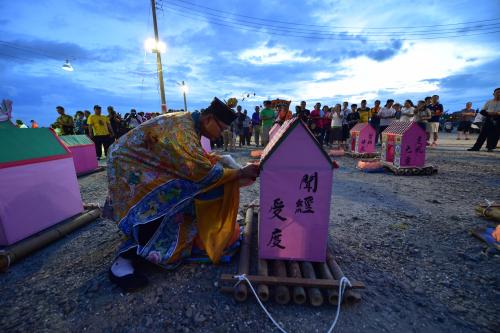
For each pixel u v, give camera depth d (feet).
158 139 6.77
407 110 31.91
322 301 5.75
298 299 5.83
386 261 7.68
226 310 5.79
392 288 6.51
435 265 7.47
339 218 10.93
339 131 38.04
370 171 20.53
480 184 16.11
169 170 6.92
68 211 10.33
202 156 6.96
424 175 19.12
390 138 21.13
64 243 9.09
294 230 6.92
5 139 8.48
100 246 8.82
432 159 25.18
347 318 5.57
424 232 9.53
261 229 6.99
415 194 14.30
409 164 19.71
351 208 12.15
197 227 7.61
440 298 6.15
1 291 6.56
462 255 7.91
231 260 7.66
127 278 6.42
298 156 6.55
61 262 7.85
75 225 10.03
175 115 7.25
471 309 5.80
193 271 7.16
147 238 6.95
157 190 6.92
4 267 7.32
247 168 7.04
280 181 6.70
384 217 11.00
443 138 50.11
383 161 22.18
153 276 6.97
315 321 5.50
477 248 8.34
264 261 7.02
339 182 17.37
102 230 10.15
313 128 37.06
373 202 13.01
